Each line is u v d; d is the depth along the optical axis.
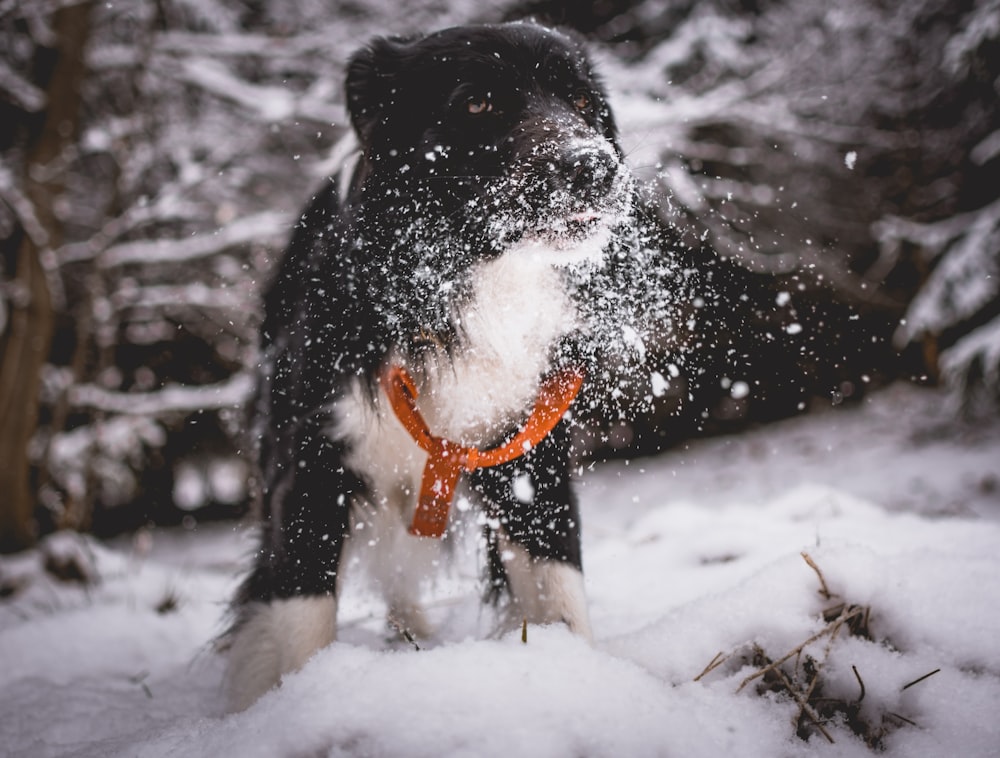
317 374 2.25
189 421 8.53
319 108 6.80
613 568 3.33
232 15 7.54
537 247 2.29
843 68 8.79
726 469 8.77
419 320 2.28
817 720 1.72
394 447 2.32
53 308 6.51
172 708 2.42
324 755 1.50
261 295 3.12
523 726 1.51
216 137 7.47
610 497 8.80
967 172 8.71
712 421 10.61
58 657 3.25
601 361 2.47
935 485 6.03
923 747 1.65
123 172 7.08
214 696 2.52
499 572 2.42
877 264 9.27
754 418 10.56
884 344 9.39
